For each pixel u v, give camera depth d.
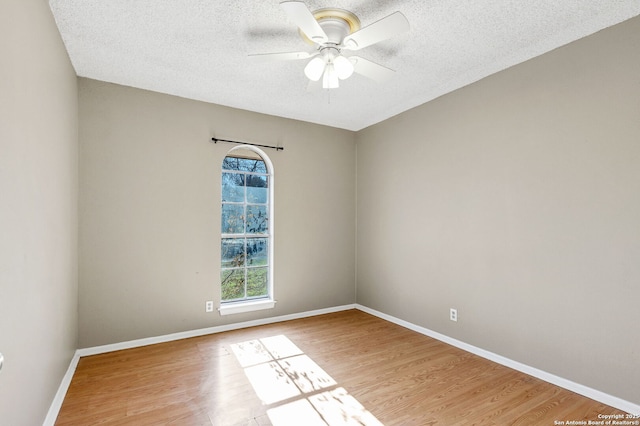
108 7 1.94
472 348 2.94
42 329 1.74
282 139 3.94
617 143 2.08
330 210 4.29
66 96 2.38
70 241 2.50
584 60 2.24
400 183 3.78
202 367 2.63
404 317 3.69
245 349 3.01
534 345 2.49
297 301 4.02
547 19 2.06
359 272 4.43
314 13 1.99
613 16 2.03
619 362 2.05
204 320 3.40
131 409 2.04
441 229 3.27
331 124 4.25
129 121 3.06
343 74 2.17
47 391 1.84
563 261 2.33
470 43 2.34
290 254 3.97
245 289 3.78
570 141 2.30
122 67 2.71
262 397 2.19
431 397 2.20
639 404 1.96
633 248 2.00
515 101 2.65
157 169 3.19
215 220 3.47
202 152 3.42
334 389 2.30
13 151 1.33
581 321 2.23
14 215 1.35
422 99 3.40
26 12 1.50
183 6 1.93
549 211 2.41
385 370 2.59
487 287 2.83
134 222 3.07
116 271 2.98
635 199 2.00
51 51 1.95
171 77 2.89
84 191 2.86
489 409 2.06
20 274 1.42
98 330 2.90
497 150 2.77
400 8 1.96
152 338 3.13
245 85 3.05
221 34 2.23
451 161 3.18
